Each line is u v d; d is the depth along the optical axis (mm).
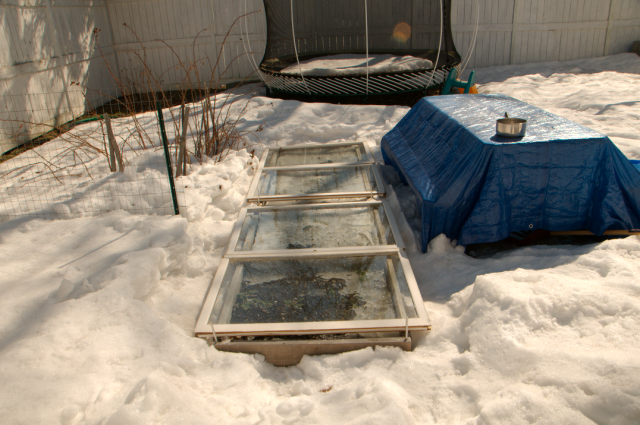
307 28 9008
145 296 2447
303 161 4367
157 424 1541
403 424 1488
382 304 2178
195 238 3035
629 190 2713
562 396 1460
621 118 5246
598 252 2387
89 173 4250
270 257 2580
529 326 1854
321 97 7863
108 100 8562
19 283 2379
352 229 2920
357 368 1909
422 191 2898
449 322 2117
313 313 2131
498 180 2672
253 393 1787
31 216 3318
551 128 2887
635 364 1470
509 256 2668
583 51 9453
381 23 8695
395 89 7062
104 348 1899
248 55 9438
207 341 2057
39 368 1748
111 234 2953
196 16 9109
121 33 9094
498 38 9422
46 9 6656
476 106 3674
